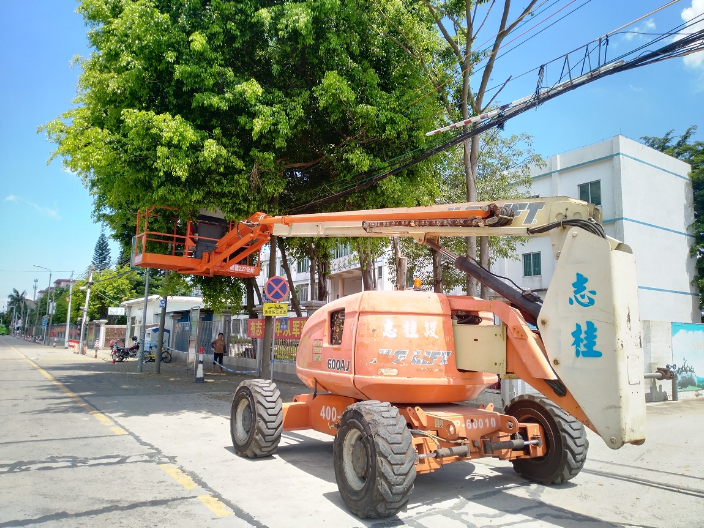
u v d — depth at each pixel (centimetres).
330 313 669
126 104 1249
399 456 459
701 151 2830
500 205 543
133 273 5800
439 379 559
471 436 534
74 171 1298
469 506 523
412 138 1317
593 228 459
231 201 1257
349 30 1306
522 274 2578
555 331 466
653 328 1399
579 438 583
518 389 1083
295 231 940
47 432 866
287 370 1741
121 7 1266
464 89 1262
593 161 2369
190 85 1180
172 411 1114
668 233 2439
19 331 11562
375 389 566
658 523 484
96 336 5019
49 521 463
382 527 461
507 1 1192
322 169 1588
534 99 887
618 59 759
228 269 1456
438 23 1270
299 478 617
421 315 576
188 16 1242
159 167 1126
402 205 1388
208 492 557
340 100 1217
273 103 1251
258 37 1307
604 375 427
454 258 645
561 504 535
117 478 603
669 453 782
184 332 3005
